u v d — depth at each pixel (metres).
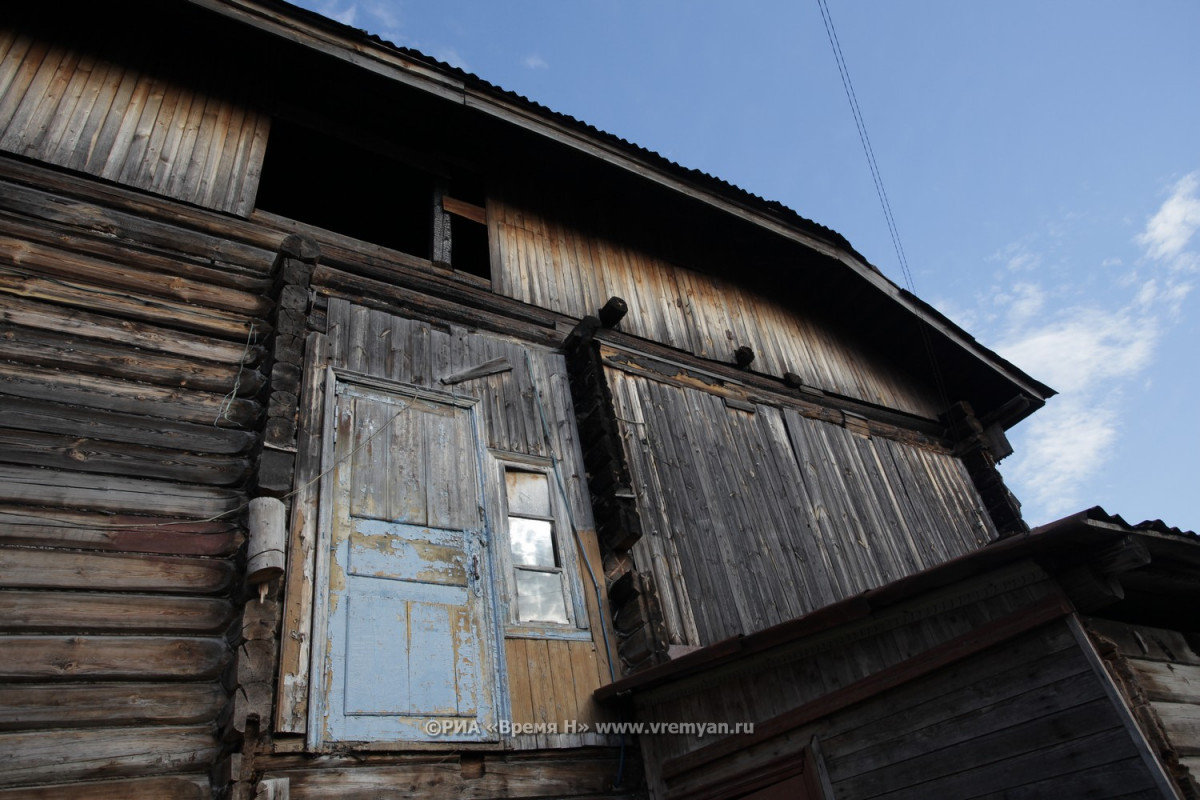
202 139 6.21
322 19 6.29
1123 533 3.42
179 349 5.09
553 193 8.57
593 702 5.30
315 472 5.05
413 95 6.91
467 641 5.03
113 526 4.25
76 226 5.22
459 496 5.66
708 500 7.27
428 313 6.66
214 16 6.15
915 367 11.34
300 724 4.14
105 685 3.84
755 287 10.10
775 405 8.92
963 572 3.84
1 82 5.47
